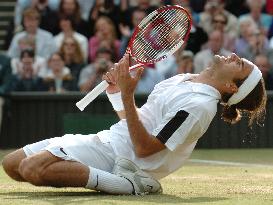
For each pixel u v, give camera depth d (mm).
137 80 10930
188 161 20172
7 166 11898
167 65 25594
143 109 11656
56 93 24484
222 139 24672
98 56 26016
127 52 11547
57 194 11672
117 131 11664
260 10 28156
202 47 26797
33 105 24594
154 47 11695
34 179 11203
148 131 11461
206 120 11242
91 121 23391
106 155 11555
